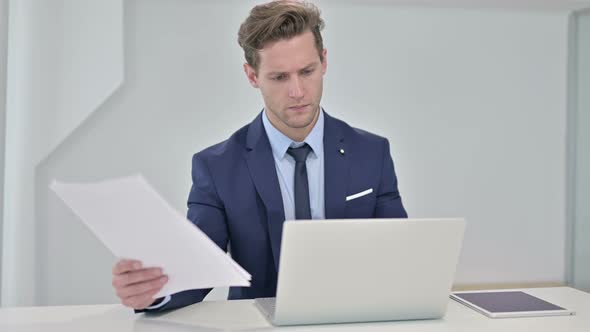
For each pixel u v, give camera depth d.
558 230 3.56
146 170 3.15
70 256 3.07
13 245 3.00
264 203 1.54
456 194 3.46
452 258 1.15
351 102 3.34
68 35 2.98
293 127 1.46
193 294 1.31
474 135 3.46
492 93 3.47
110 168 3.11
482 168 3.48
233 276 1.07
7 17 2.85
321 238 1.06
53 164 3.05
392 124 3.38
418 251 1.12
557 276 3.56
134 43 3.10
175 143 3.17
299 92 1.39
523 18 3.47
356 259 1.09
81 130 3.07
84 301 3.09
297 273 1.08
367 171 1.64
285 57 1.38
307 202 1.57
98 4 2.99
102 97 3.02
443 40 3.40
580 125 3.51
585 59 3.47
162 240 1.02
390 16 3.34
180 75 3.16
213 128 3.20
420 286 1.15
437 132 3.42
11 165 2.97
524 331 1.12
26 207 3.00
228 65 3.20
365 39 3.33
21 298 3.02
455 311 1.28
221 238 1.55
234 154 1.60
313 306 1.12
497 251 3.50
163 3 3.12
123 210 0.98
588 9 3.44
